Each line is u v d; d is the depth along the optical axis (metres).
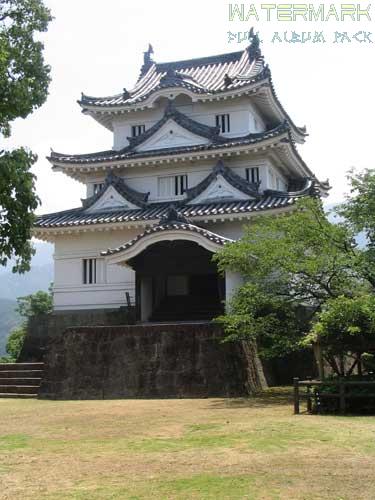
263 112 32.69
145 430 11.57
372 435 10.29
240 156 28.75
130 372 18.98
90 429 11.96
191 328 19.02
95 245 28.92
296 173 32.34
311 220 18.30
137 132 32.47
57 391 19.39
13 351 40.56
